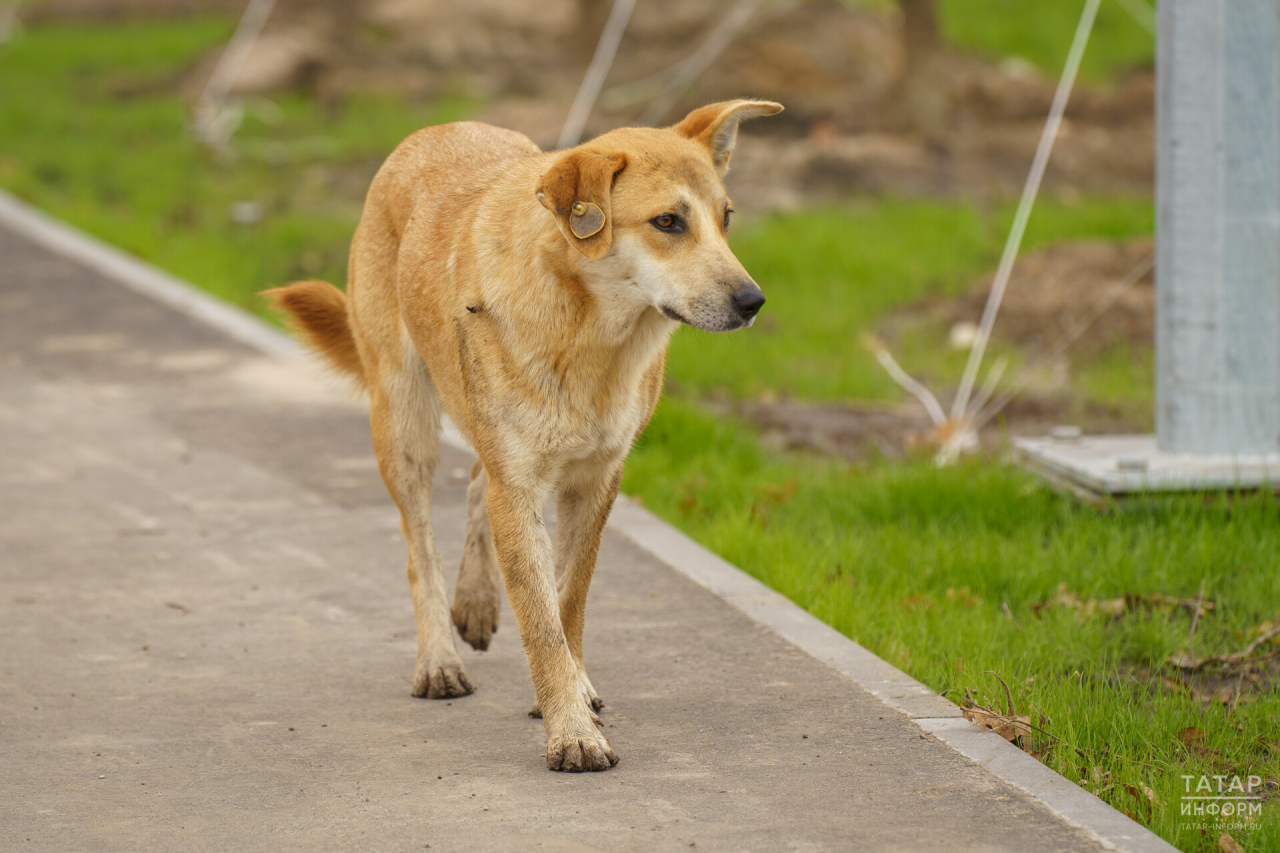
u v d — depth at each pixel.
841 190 22.34
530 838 5.54
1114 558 9.13
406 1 34.38
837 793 5.93
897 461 12.10
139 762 6.30
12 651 7.66
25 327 15.61
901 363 15.17
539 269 6.36
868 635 8.08
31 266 18.34
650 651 7.69
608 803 5.87
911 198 21.86
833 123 26.25
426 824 5.68
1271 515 9.80
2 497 10.41
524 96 29.00
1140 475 10.04
